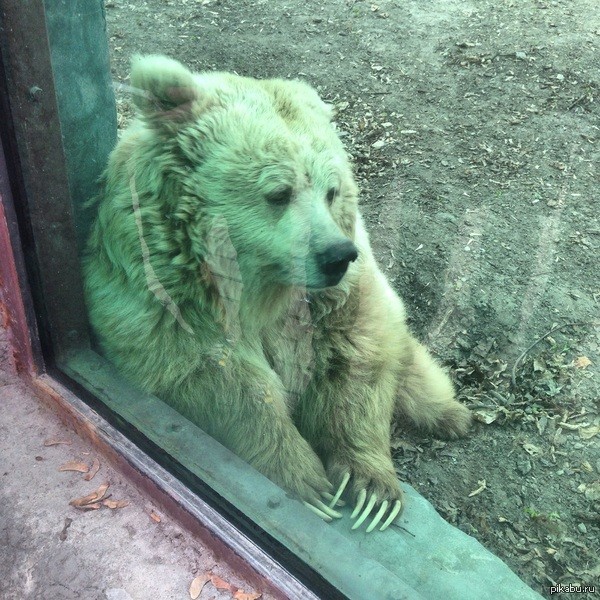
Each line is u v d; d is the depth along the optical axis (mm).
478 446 2312
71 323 2943
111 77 2748
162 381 2787
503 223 2396
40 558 2617
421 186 2557
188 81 2393
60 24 2414
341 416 2871
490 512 2148
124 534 2646
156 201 2580
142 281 2664
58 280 2814
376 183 2662
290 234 2490
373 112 2617
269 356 2939
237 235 2568
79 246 2857
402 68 2584
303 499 2680
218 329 2742
